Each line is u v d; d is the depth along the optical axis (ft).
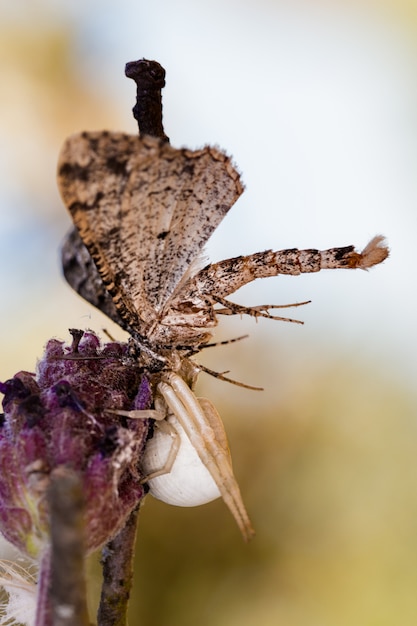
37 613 0.35
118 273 0.37
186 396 0.38
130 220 0.37
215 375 0.39
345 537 0.75
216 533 0.73
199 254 0.38
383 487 0.77
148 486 0.39
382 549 0.74
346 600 0.73
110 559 0.39
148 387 0.38
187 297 0.38
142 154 0.36
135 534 0.39
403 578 0.73
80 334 0.38
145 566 0.71
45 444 0.36
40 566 0.35
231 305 0.39
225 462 0.38
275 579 0.73
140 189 0.36
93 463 0.36
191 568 0.72
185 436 0.38
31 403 0.36
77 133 0.35
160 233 0.37
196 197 0.37
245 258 0.39
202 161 0.37
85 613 0.33
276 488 0.76
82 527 0.33
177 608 0.71
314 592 0.73
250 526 0.38
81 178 0.35
